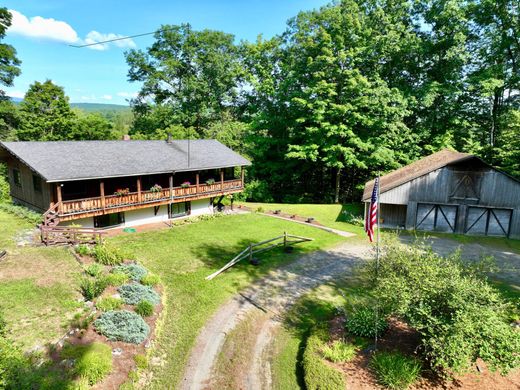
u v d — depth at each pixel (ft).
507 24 96.48
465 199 76.84
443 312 28.25
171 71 131.95
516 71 101.50
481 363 29.96
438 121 108.06
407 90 103.24
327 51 96.53
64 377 24.26
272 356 33.50
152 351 31.91
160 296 41.57
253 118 125.29
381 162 106.22
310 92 103.09
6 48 119.55
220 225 79.71
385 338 34.30
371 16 105.81
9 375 22.38
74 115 140.67
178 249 61.36
